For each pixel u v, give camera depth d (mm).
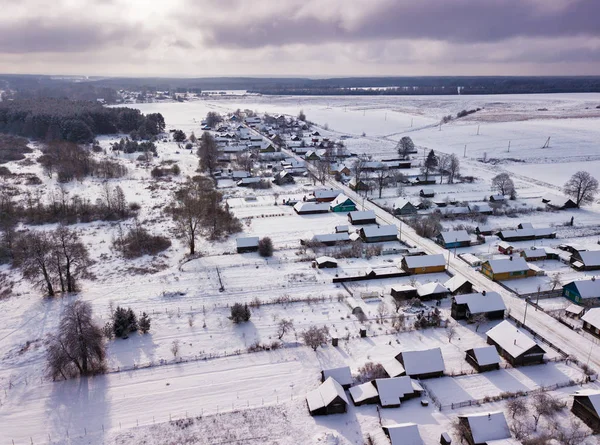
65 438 45406
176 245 95312
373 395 50062
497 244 95875
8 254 88312
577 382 53125
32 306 69500
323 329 62531
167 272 82250
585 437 44312
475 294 67500
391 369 54156
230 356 58188
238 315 64625
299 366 56281
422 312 65938
